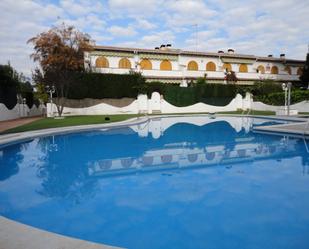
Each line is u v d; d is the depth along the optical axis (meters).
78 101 29.08
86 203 5.39
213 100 34.38
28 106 34.31
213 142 13.11
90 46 26.67
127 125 17.94
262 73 45.44
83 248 3.06
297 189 6.06
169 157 9.85
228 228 4.22
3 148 11.15
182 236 4.01
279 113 26.14
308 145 11.48
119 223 4.47
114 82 30.30
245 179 6.89
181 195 5.78
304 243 3.77
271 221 4.46
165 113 31.72
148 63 38.12
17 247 3.08
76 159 9.58
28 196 5.86
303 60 47.69
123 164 8.81
